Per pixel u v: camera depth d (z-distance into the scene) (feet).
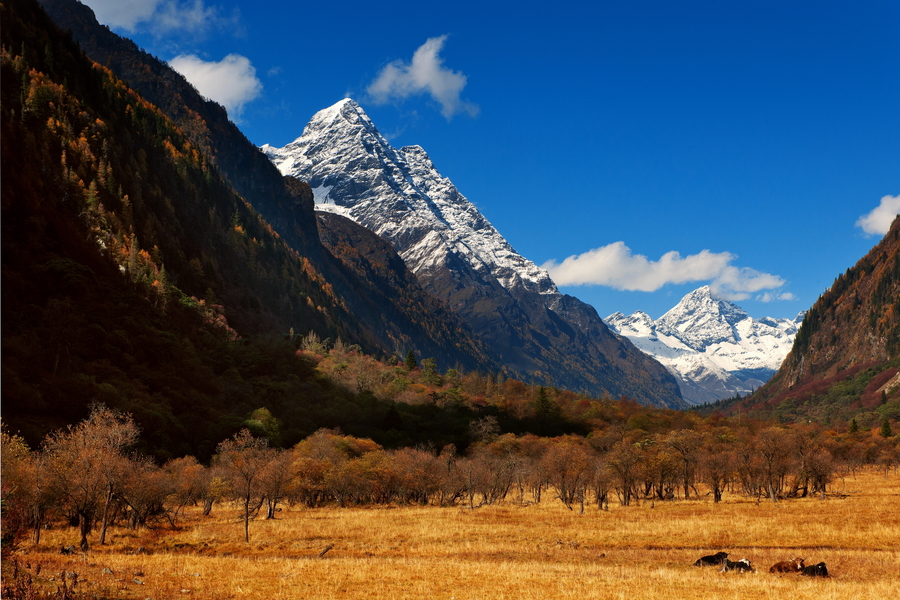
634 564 198.59
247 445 372.17
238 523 300.61
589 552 222.69
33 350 473.67
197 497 345.92
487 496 447.83
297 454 450.71
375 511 364.79
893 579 170.60
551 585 159.84
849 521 284.20
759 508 351.46
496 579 166.81
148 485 261.85
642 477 413.80
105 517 222.89
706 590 155.22
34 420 396.16
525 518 321.32
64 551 195.72
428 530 274.98
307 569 178.19
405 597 145.07
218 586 152.25
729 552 221.46
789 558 206.80
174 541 240.32
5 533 169.58
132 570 165.89
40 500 207.82
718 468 436.35
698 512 337.93
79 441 233.14
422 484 410.31
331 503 416.26
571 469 396.57
